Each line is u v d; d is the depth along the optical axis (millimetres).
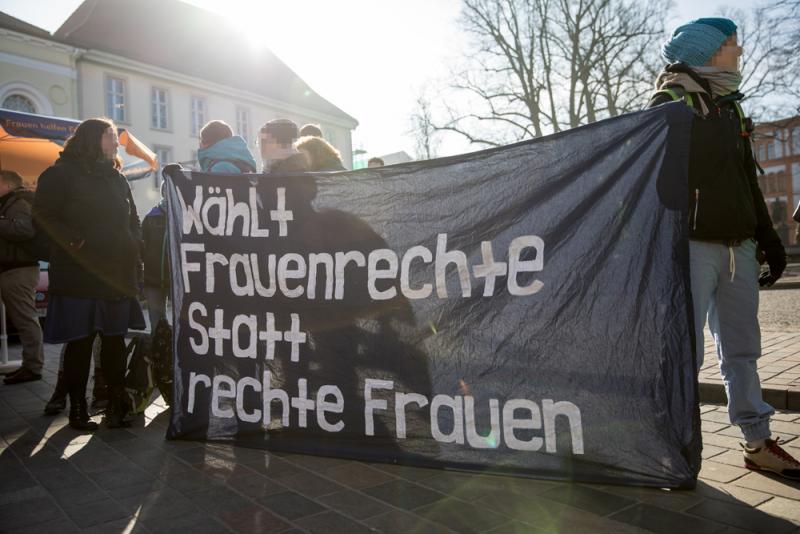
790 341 5777
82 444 3738
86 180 4016
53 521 2613
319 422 3412
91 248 3961
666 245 2758
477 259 3094
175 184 3877
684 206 2736
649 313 2771
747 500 2605
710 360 5246
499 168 3086
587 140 2924
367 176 3373
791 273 17219
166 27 34094
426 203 3227
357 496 2793
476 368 3059
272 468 3205
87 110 27547
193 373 3760
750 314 2941
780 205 51656
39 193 3908
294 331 3508
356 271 3369
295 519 2566
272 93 37344
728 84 2908
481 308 3068
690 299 2701
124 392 4137
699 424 2674
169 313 6742
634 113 2836
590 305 2865
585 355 2859
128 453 3533
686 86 2889
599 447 2818
